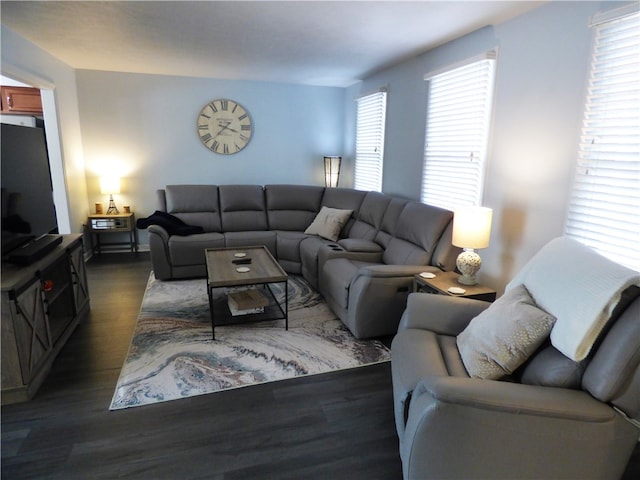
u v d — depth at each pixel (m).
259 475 1.62
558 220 2.38
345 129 5.71
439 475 1.32
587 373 1.29
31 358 2.11
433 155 3.58
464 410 1.24
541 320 1.50
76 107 4.66
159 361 2.48
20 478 1.57
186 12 2.66
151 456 1.70
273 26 2.92
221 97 5.20
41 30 3.11
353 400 2.13
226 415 1.98
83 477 1.58
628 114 1.96
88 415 1.96
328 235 4.29
